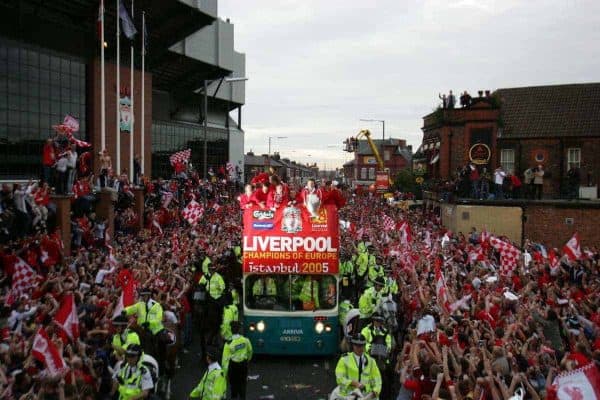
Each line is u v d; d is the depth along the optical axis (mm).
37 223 18078
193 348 16188
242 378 11453
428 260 18469
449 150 38969
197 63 48094
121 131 38219
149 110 41750
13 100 30781
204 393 9398
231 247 20281
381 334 11445
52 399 7809
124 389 8961
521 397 8008
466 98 38500
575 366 8641
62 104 34156
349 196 59469
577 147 37219
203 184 36562
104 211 23953
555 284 14867
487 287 14453
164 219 29234
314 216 14680
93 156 35781
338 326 14930
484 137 38156
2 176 30219
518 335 10953
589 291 15281
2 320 11672
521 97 40594
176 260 18109
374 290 14211
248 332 14719
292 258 14625
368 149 105438
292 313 14602
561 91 40094
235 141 62688
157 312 11828
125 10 30281
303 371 14188
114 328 10648
